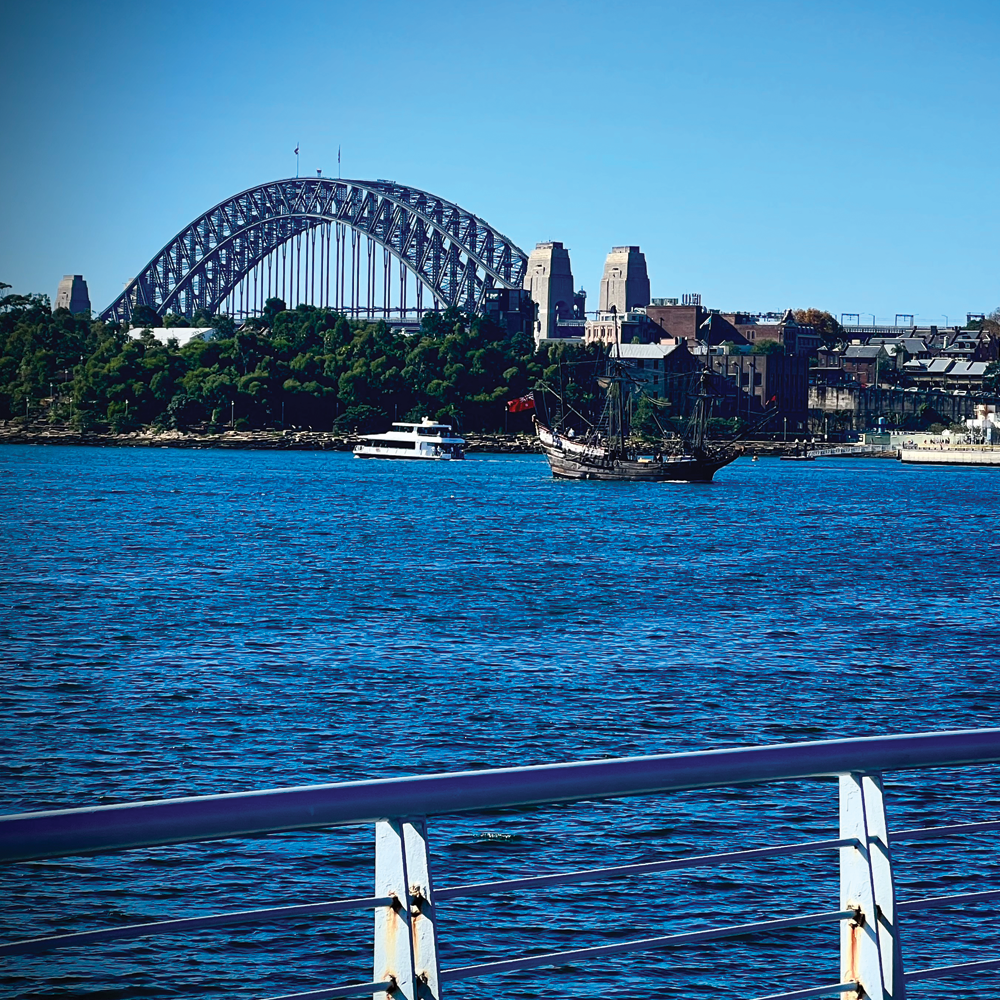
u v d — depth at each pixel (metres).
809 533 177.25
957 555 147.00
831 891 35.84
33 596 100.81
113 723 56.75
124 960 31.12
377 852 6.97
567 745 54.22
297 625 87.88
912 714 60.69
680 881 36.31
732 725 57.88
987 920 33.47
